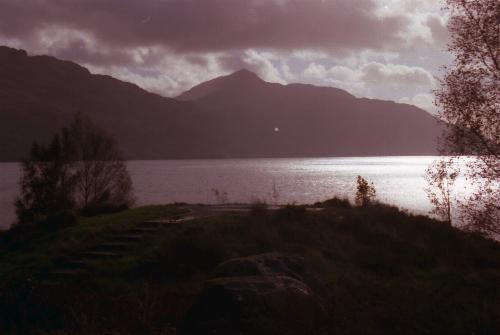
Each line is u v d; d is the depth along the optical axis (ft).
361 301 29.01
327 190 245.04
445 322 25.82
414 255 54.49
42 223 68.28
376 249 55.11
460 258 54.85
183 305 34.35
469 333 24.85
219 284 26.61
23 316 34.24
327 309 26.55
